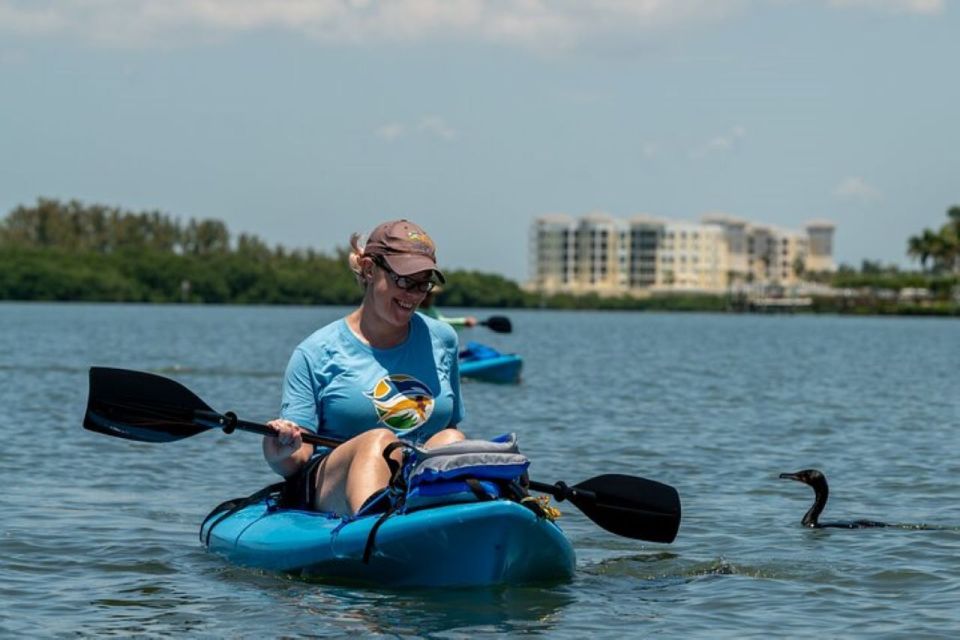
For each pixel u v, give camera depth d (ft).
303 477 42.34
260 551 41.32
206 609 36.86
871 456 73.36
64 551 44.37
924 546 46.50
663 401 112.06
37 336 264.93
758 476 64.54
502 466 37.86
